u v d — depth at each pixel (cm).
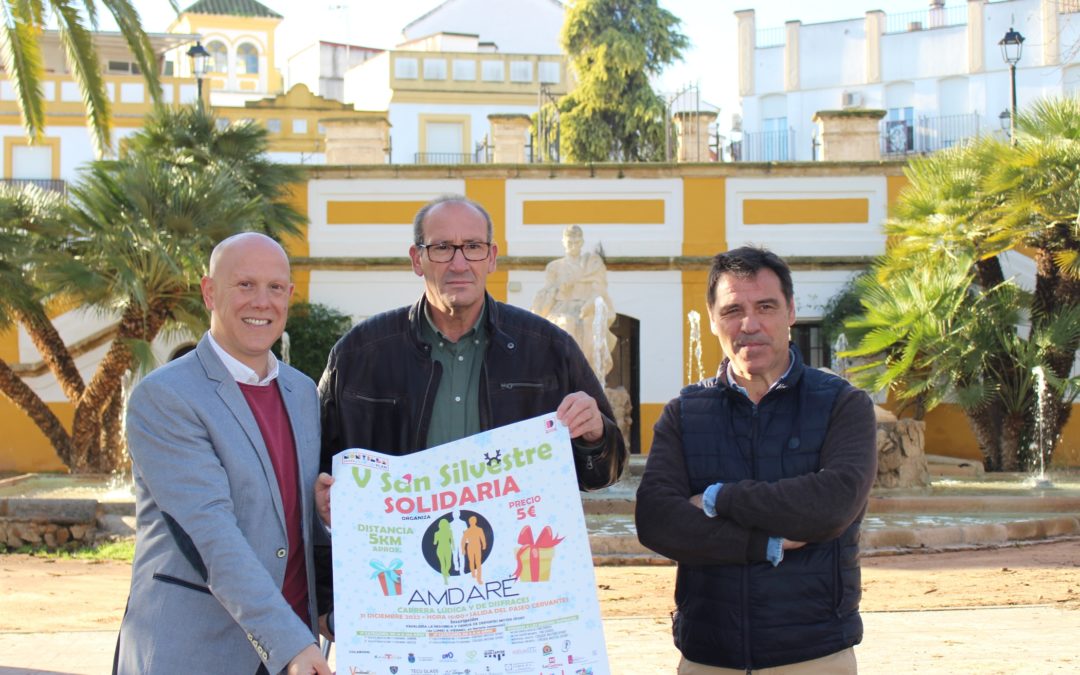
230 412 387
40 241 1956
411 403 430
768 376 409
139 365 1914
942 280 1944
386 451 433
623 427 1869
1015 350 2003
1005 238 1958
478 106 4562
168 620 373
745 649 384
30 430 2427
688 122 3147
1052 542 1264
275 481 389
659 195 2520
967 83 4491
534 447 390
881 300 2025
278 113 4197
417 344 434
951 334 1961
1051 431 2025
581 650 374
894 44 4609
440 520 384
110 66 4141
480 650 373
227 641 373
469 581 379
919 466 1573
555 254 2520
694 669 401
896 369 1900
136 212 1908
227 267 393
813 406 401
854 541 396
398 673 369
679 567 413
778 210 2512
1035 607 856
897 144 4366
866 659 669
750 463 399
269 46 6331
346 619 372
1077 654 676
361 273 2533
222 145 2262
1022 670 633
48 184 3747
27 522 1359
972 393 1969
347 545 379
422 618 376
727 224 2506
